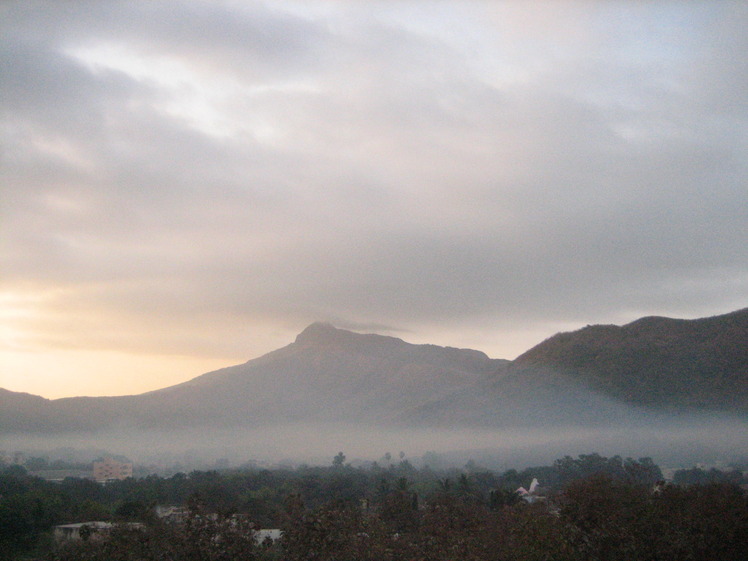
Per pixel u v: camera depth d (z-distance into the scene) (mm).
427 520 34031
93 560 29344
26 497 53031
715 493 34562
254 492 68625
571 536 30328
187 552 28438
